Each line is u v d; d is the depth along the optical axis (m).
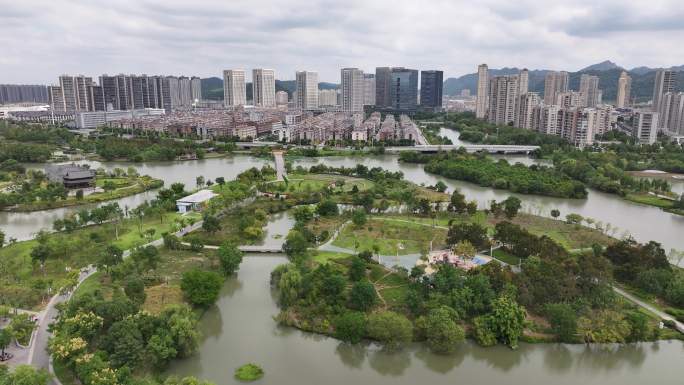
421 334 195.00
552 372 183.50
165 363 176.12
